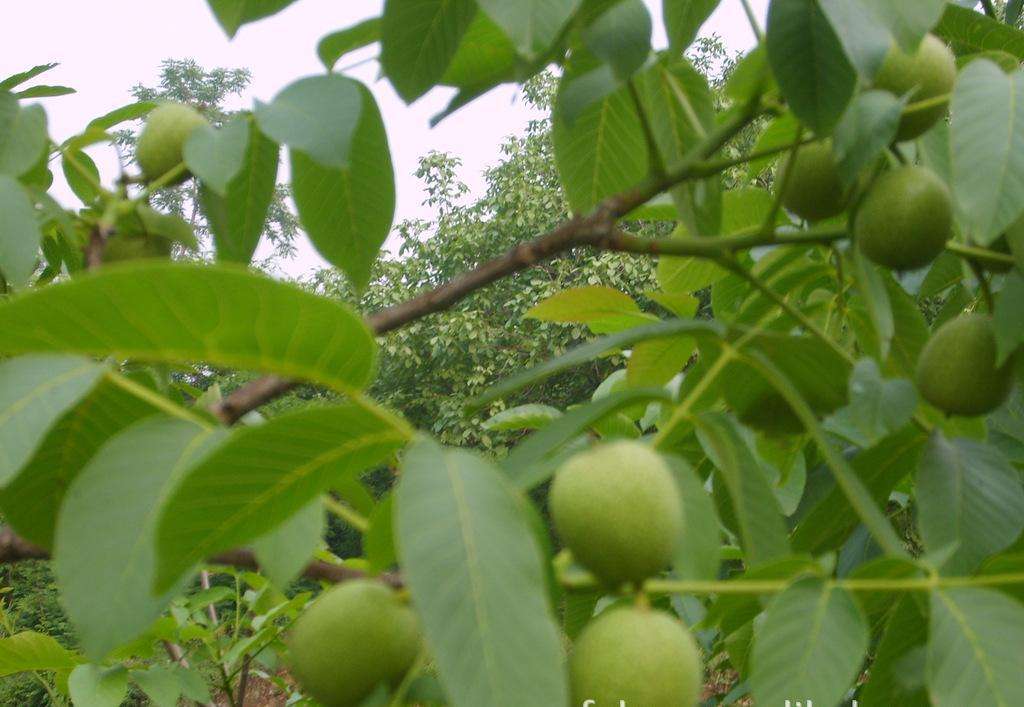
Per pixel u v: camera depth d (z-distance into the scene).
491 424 0.82
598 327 0.79
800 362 0.45
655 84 0.58
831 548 0.56
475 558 0.27
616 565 0.32
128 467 0.32
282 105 0.43
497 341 5.15
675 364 0.62
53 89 0.60
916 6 0.41
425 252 5.48
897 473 0.53
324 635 0.34
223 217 0.59
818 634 0.33
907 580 0.35
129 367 0.54
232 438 0.31
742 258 0.74
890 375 0.61
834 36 0.45
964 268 0.67
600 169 0.65
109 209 0.55
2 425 0.30
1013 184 0.40
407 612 0.35
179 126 0.58
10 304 0.30
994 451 0.47
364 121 0.55
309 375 0.34
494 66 0.54
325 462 0.34
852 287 0.66
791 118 0.58
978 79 0.42
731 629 0.46
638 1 0.46
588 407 0.38
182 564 0.32
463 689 0.26
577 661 0.31
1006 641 0.33
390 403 5.14
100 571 0.30
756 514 0.39
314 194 0.58
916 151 0.69
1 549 0.42
